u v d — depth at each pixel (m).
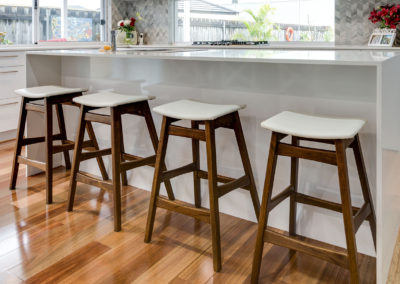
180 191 2.54
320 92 1.87
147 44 5.55
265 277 1.74
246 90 2.10
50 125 2.47
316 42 4.39
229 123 1.94
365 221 1.88
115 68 2.65
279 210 2.15
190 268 1.80
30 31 4.77
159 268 1.79
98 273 1.75
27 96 2.49
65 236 2.08
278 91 2.00
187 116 1.78
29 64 2.78
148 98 2.29
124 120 2.73
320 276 1.74
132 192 2.70
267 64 2.00
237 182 1.96
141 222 2.25
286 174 2.08
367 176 1.83
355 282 1.46
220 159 2.30
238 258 1.89
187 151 2.44
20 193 2.66
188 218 2.31
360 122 1.58
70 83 2.96
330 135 1.41
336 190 1.93
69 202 2.38
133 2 5.67
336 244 1.99
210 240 2.05
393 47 3.51
